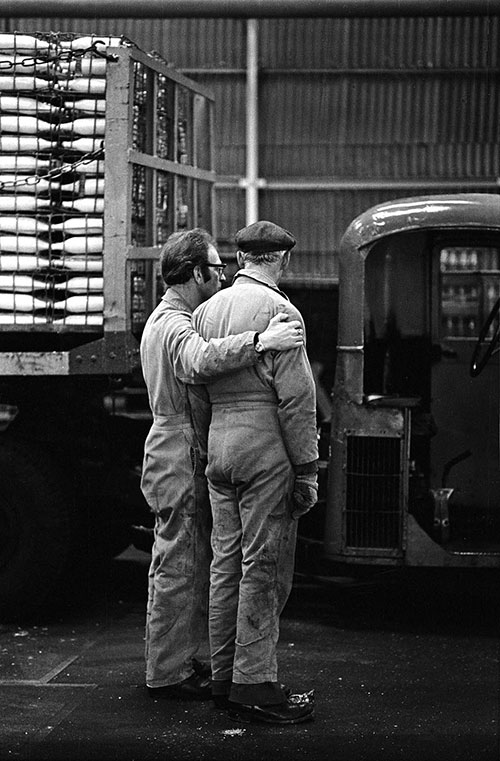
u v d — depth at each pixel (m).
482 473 7.02
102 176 6.20
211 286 5.20
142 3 7.42
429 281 6.91
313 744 4.58
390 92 15.08
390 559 6.30
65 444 6.89
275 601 4.84
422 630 6.63
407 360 6.96
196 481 5.09
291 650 6.15
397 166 15.20
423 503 6.61
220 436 4.80
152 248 6.50
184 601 5.14
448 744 4.60
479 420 7.03
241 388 4.76
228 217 15.25
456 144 15.12
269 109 15.19
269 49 15.07
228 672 4.98
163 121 7.02
